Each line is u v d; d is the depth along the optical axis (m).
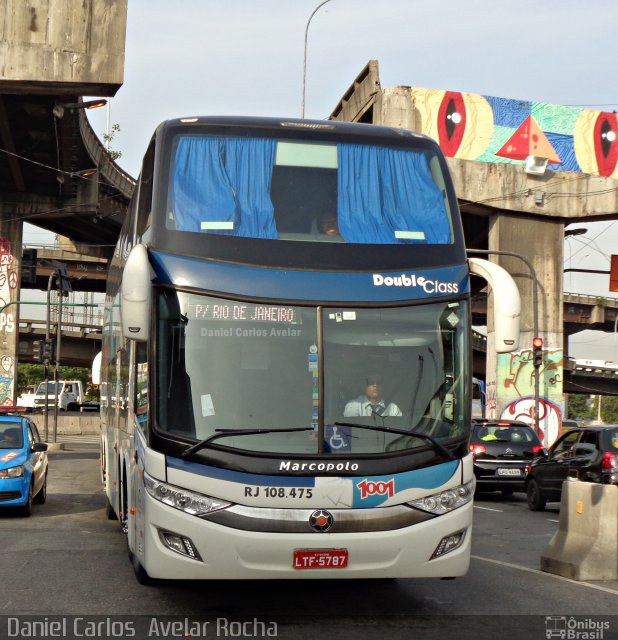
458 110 40.81
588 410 176.50
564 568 10.23
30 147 44.44
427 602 8.70
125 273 7.71
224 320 7.74
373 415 7.65
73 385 76.44
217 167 8.40
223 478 7.33
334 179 8.47
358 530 7.34
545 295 42.06
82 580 9.55
